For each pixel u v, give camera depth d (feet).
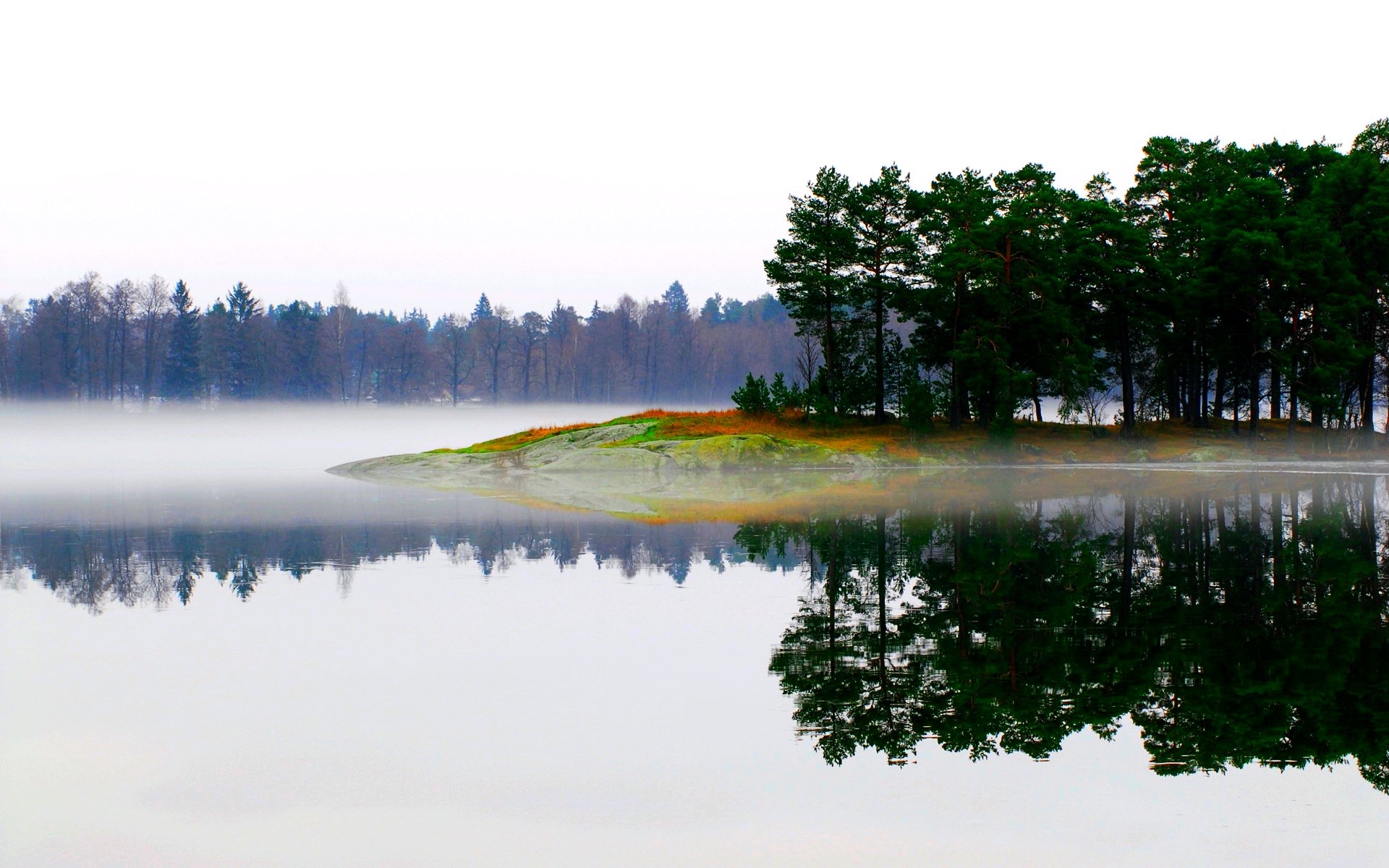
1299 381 164.14
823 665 41.68
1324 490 121.39
